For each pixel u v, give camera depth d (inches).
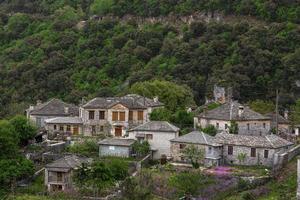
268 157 3892.7
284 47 6505.9
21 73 6510.8
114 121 4542.3
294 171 3671.3
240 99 6053.2
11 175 3649.1
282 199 3417.8
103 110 4562.0
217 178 3604.8
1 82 6476.4
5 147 3816.4
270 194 3521.2
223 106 4712.1
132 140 4160.9
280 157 3816.4
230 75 6181.1
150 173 3676.2
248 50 6402.6
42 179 3796.8
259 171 3779.5
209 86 6122.1
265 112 5354.3
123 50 6806.1
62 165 3695.9
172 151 4047.7
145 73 6368.1
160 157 4128.9
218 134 4094.5
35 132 4394.7
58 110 4896.7
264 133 4571.9
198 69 6417.3
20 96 6269.7
